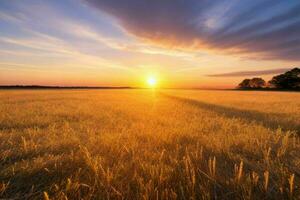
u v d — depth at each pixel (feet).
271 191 6.44
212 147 11.04
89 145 11.42
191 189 6.31
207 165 8.39
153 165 8.21
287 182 7.03
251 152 10.66
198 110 35.01
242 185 6.51
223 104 50.62
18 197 6.14
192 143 12.46
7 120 21.49
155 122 21.24
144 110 33.86
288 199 6.04
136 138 13.42
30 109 32.89
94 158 8.93
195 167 8.15
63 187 6.67
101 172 7.64
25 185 6.90
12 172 7.70
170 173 7.43
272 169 8.20
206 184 6.57
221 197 6.17
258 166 8.61
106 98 72.54
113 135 14.01
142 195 5.91
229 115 28.63
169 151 10.67
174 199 5.87
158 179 6.92
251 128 17.76
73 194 6.20
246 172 8.14
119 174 7.46
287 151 10.94
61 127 18.10
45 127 18.43
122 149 10.62
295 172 7.95
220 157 9.74
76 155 9.72
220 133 15.58
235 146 11.71
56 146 11.43
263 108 40.06
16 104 42.68
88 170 8.02
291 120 23.16
